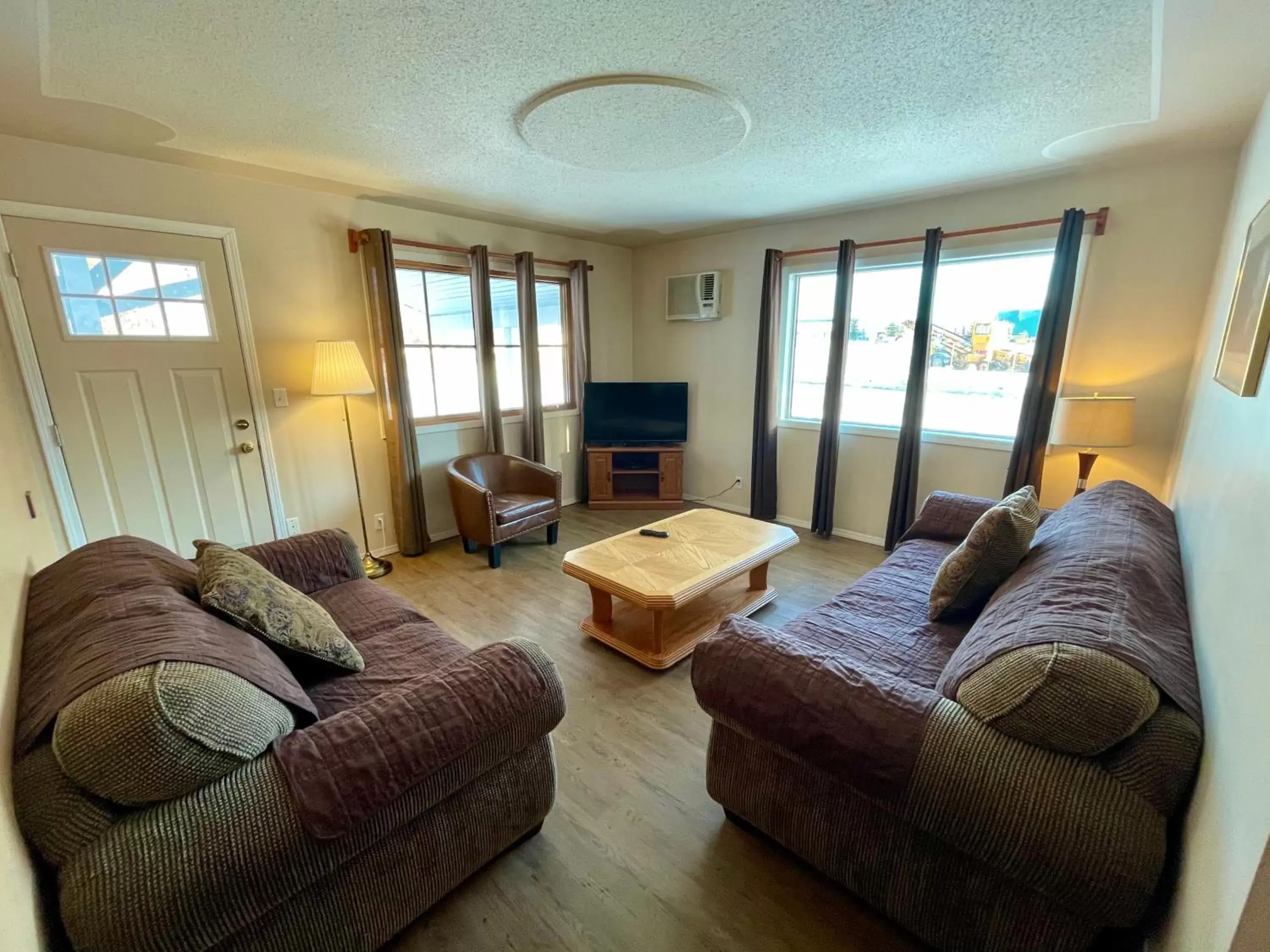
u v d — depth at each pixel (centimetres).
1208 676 103
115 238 248
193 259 271
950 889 116
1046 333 292
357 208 326
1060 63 168
